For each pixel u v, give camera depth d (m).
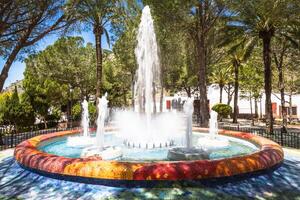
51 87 24.47
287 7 15.20
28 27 7.77
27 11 7.61
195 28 18.14
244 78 32.66
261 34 17.62
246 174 6.29
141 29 14.38
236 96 29.89
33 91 23.47
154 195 5.43
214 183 5.88
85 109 14.08
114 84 39.16
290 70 25.56
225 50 26.23
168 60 25.73
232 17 17.86
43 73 26.56
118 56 30.14
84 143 10.76
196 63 25.30
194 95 42.25
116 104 41.97
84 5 7.98
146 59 13.70
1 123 21.44
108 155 7.96
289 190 6.04
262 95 36.78
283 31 18.28
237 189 5.80
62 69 27.23
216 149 9.89
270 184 6.22
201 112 17.80
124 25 20.00
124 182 5.77
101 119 11.07
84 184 5.99
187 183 5.71
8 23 7.65
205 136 12.38
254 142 10.16
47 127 25.23
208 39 20.03
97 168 5.88
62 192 5.79
